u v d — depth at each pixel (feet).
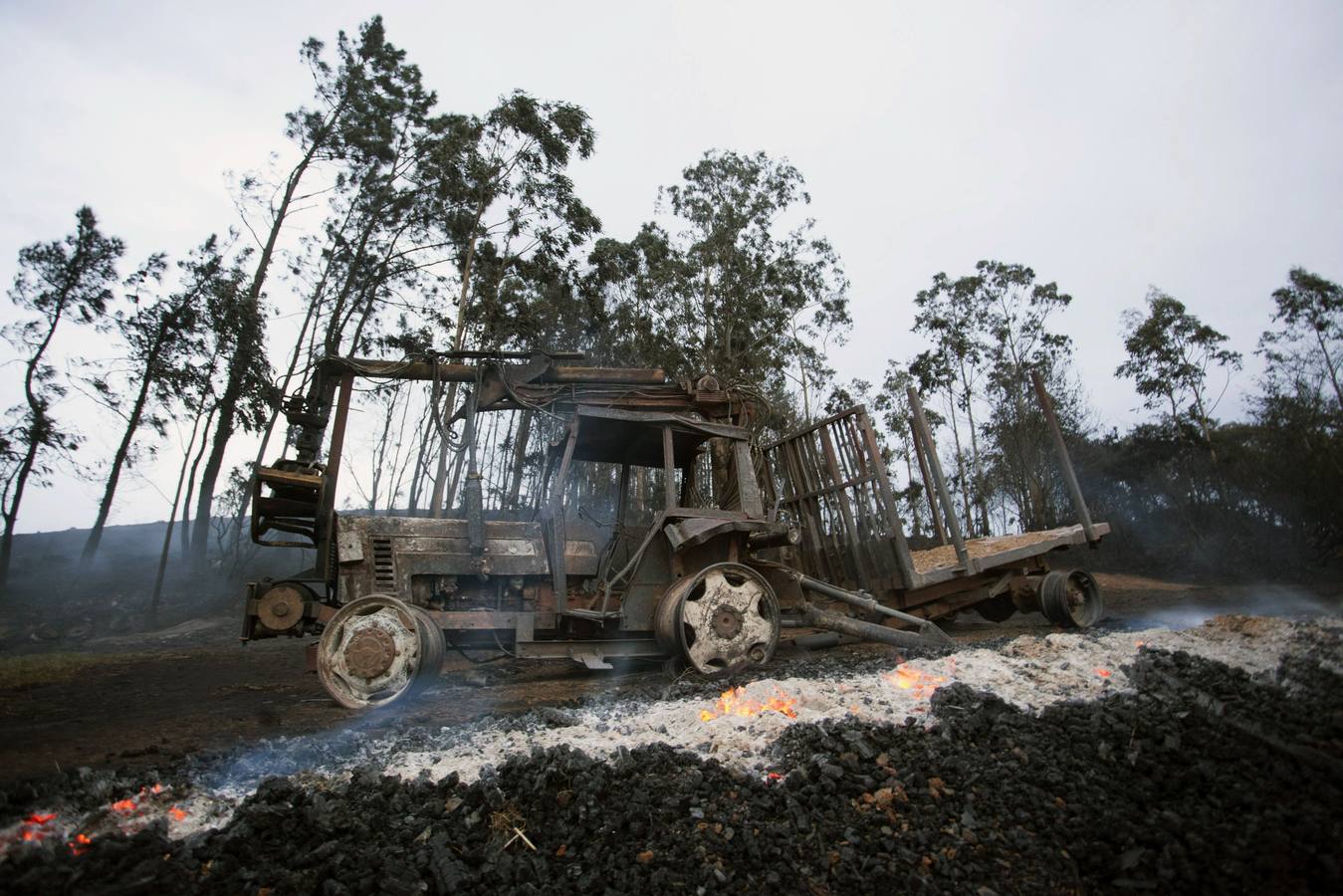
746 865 9.46
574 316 85.71
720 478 26.78
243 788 12.16
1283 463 67.82
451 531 23.72
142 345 71.67
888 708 14.75
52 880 8.86
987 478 104.27
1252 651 18.28
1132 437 91.76
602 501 27.25
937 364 104.99
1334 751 11.39
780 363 88.43
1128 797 10.69
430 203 78.84
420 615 20.26
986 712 13.80
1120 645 19.63
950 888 8.91
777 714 14.37
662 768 11.85
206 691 24.90
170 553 96.94
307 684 25.80
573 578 24.89
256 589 22.30
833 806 10.66
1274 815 9.53
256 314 74.54
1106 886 8.91
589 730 14.55
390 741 14.99
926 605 29.32
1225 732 12.59
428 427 87.35
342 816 10.64
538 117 69.87
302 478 22.49
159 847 9.80
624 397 25.81
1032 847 9.62
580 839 10.14
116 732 17.37
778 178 89.97
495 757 13.01
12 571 81.46
